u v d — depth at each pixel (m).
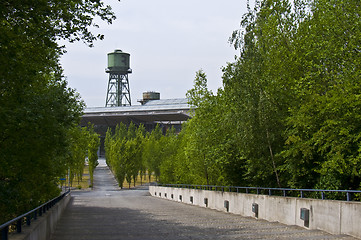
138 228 15.54
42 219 11.08
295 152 18.03
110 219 20.45
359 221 12.04
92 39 11.87
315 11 20.38
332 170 16.61
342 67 16.70
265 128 20.42
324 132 16.05
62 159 25.36
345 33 16.69
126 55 190.75
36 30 11.05
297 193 21.55
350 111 15.65
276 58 20.12
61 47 12.07
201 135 30.70
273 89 20.16
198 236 12.75
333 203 13.55
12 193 15.47
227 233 13.57
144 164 93.69
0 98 11.98
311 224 15.01
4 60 10.32
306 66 19.27
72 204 39.12
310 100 16.62
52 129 14.72
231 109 22.42
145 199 48.47
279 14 21.28
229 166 27.72
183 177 45.62
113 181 104.44
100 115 154.88
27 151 13.86
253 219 19.97
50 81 21.47
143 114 147.75
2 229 6.24
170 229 15.04
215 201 28.25
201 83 31.59
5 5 10.20
